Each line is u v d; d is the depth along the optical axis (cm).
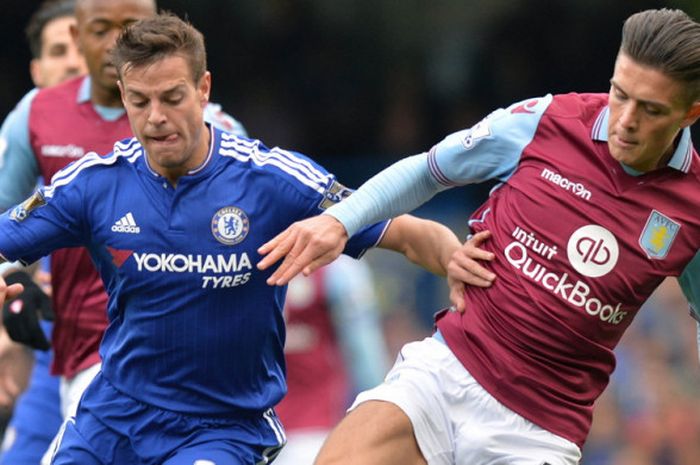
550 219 1828
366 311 3028
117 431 1839
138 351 1825
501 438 1838
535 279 1827
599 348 1842
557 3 5322
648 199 1817
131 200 1800
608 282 1814
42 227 1812
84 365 2378
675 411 3906
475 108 5312
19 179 2417
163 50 1725
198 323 1808
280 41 5384
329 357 3047
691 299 1892
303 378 3036
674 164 1816
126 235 1797
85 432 1853
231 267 1797
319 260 1766
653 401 3909
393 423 1814
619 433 3875
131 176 1811
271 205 1812
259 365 1858
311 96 5397
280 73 5400
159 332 1811
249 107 5381
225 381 1836
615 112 1761
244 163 1816
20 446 2603
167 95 1727
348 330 3016
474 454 1847
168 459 1825
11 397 2903
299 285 3011
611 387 3909
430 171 1880
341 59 5412
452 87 5325
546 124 1859
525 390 1834
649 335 3994
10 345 2880
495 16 5350
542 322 1820
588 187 1823
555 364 1834
